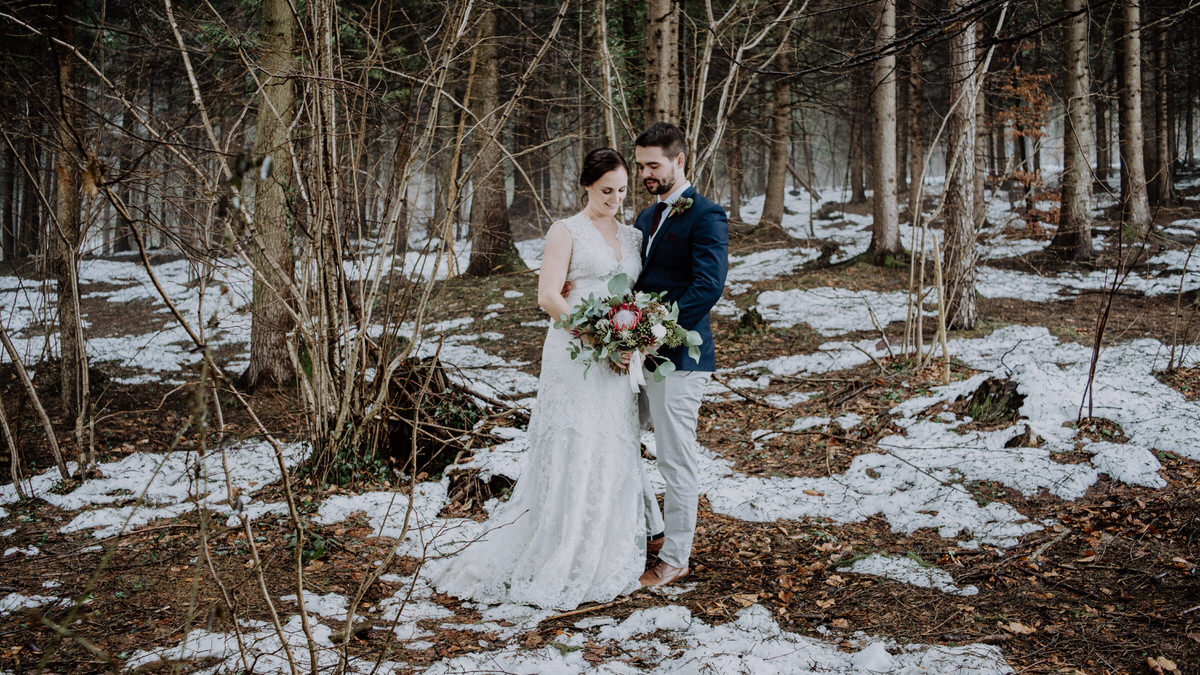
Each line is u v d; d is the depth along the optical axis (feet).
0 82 17.34
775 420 21.13
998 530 13.23
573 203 34.55
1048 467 15.28
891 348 28.78
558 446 11.73
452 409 18.13
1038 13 25.32
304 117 17.62
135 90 16.74
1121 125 47.29
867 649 9.39
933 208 75.82
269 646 9.61
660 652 9.71
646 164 12.17
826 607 10.96
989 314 35.47
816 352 29.89
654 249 12.37
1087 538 12.60
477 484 15.78
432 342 33.83
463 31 16.39
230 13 18.88
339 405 16.56
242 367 29.66
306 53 17.30
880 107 47.06
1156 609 10.25
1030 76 46.34
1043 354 25.29
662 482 16.16
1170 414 16.97
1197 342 24.45
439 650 9.85
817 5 38.37
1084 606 10.53
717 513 14.93
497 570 11.82
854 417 20.24
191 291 49.49
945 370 22.84
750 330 33.73
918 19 17.61
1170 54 61.16
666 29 24.73
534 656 9.49
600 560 11.71
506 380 26.78
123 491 16.20
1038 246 53.62
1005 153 71.05
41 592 11.42
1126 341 26.99
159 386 27.12
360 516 14.55
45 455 18.99
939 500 14.58
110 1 19.01
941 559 12.49
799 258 54.44
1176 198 64.23
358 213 16.37
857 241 62.69
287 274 16.84
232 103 17.37
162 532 13.75
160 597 11.13
